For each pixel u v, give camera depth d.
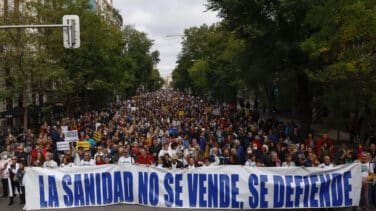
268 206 12.02
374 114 20.42
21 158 15.43
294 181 12.02
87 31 35.25
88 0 36.88
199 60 71.50
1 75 29.20
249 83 27.64
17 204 14.30
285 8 21.69
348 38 16.73
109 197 12.23
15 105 38.59
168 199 12.11
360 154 14.94
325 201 12.07
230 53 40.03
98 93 47.34
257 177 12.01
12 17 27.89
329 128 24.50
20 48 27.69
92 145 20.06
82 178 12.18
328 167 12.10
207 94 72.62
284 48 22.20
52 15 30.72
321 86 23.34
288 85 26.75
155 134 21.44
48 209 12.40
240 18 24.34
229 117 37.78
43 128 24.95
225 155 15.92
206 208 12.08
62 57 32.97
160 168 12.12
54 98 41.41
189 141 21.00
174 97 97.56
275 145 18.59
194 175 12.08
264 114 48.19
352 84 17.98
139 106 58.16
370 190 13.02
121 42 48.41
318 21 19.00
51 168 12.16
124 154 14.83
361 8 16.47
